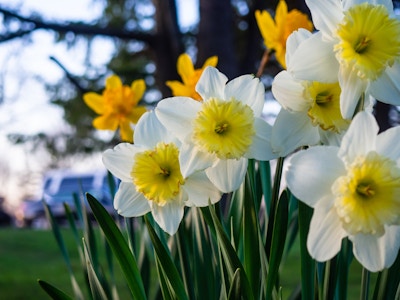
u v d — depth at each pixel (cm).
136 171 44
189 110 43
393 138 36
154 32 277
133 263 46
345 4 39
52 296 46
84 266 58
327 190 36
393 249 35
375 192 35
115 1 371
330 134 40
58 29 253
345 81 37
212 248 54
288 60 40
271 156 41
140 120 47
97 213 45
